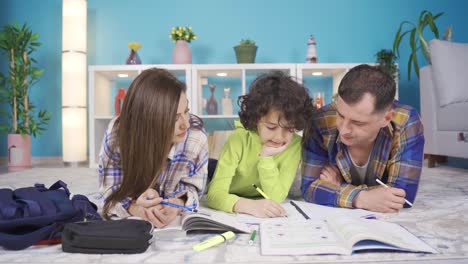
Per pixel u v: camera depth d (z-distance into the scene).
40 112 3.57
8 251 0.94
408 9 3.85
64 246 0.92
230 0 3.86
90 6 3.85
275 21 3.87
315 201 1.42
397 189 1.30
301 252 0.88
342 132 1.22
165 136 1.13
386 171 1.46
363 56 3.86
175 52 3.52
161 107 1.12
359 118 1.16
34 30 3.88
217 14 3.86
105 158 1.26
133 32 3.86
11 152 3.37
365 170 1.45
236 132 1.47
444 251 0.91
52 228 0.99
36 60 3.87
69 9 3.46
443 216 1.29
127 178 1.19
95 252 0.91
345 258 0.86
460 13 3.86
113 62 3.86
